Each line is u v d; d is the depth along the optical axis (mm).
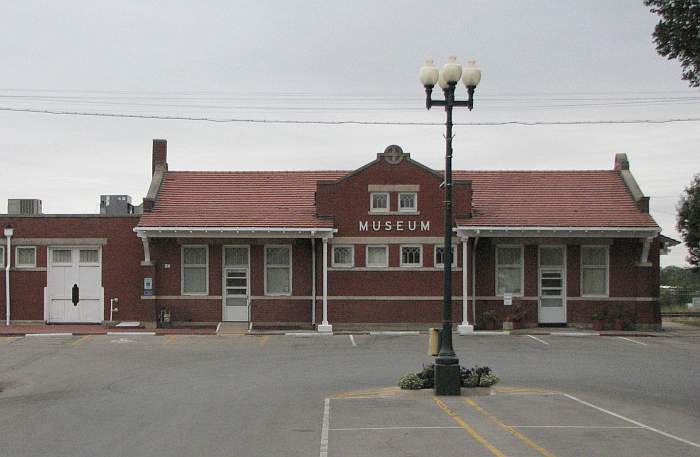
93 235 35500
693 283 69875
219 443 12992
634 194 36406
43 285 35438
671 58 18438
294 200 36500
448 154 18500
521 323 34562
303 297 34812
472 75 18344
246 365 24438
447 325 18344
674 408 16797
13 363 24797
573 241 34906
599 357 26594
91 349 28031
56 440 13484
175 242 34875
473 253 34719
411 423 14539
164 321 34656
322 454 11953
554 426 14188
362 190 34844
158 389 19812
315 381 21188
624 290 35125
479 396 17953
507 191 37094
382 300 34625
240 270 35062
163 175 37719
